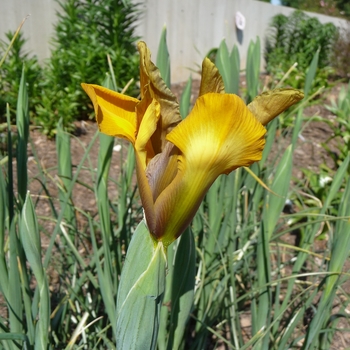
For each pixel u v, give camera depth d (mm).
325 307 287
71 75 924
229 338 398
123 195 342
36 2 1064
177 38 1422
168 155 172
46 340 238
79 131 920
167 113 174
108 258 292
